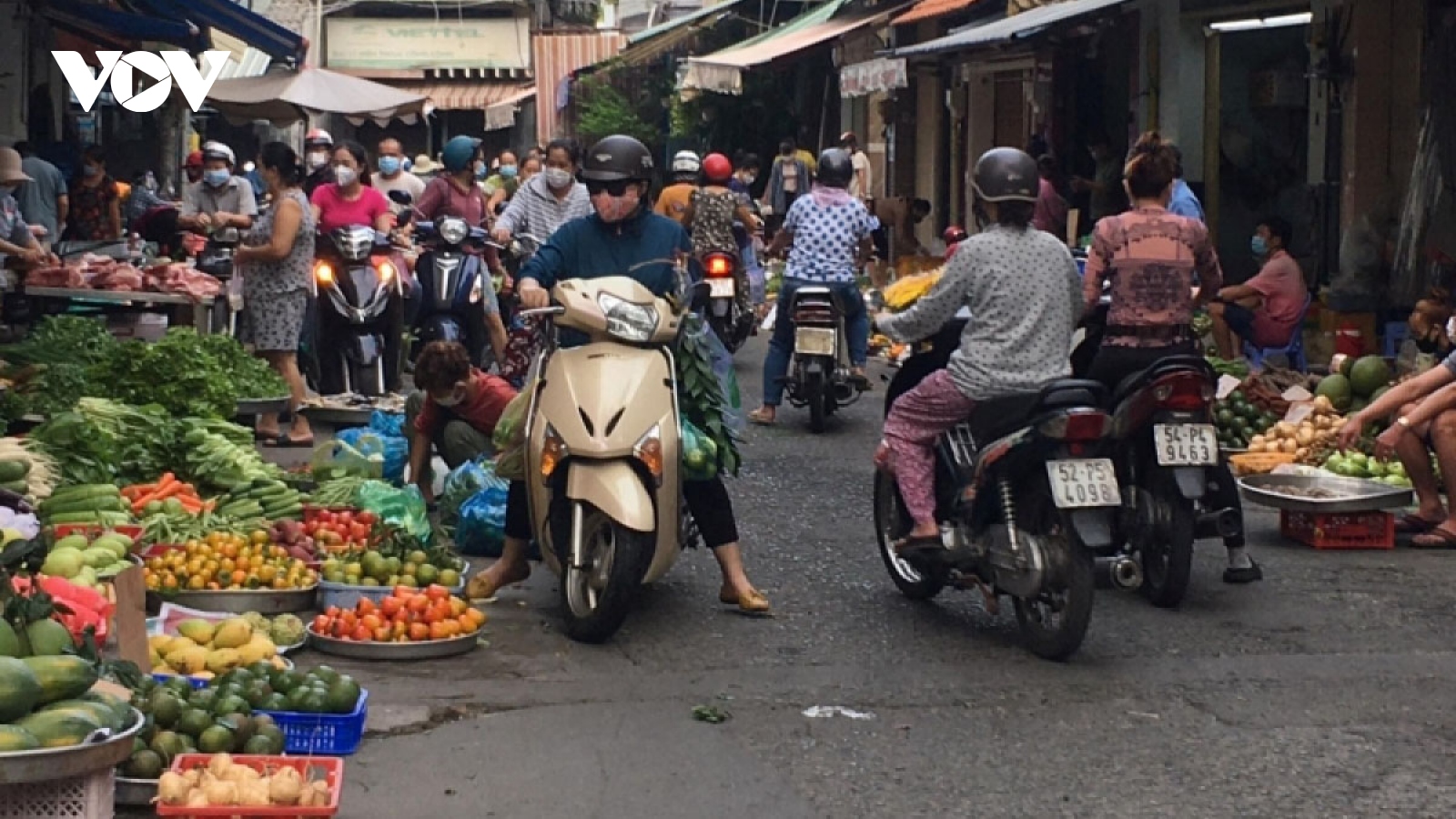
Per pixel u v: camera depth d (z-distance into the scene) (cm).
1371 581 864
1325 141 1592
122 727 491
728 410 788
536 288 763
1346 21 1529
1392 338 1441
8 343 1220
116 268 1352
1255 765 593
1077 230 1862
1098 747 612
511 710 644
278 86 2284
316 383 1359
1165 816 545
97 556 715
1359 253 1529
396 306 1320
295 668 676
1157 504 802
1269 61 1727
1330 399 1187
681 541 754
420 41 4816
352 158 1342
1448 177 1437
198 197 1717
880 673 702
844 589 847
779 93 3281
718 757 596
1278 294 1395
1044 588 709
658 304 748
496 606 796
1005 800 559
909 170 2858
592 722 632
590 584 741
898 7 2472
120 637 595
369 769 574
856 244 1349
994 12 2269
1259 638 759
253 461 931
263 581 758
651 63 3831
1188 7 1747
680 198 1711
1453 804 557
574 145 1302
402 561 799
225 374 1112
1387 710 657
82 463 866
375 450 1012
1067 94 1988
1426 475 959
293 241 1198
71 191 2016
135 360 1070
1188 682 691
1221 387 1253
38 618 514
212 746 534
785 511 1038
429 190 1380
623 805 547
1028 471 720
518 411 774
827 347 1319
